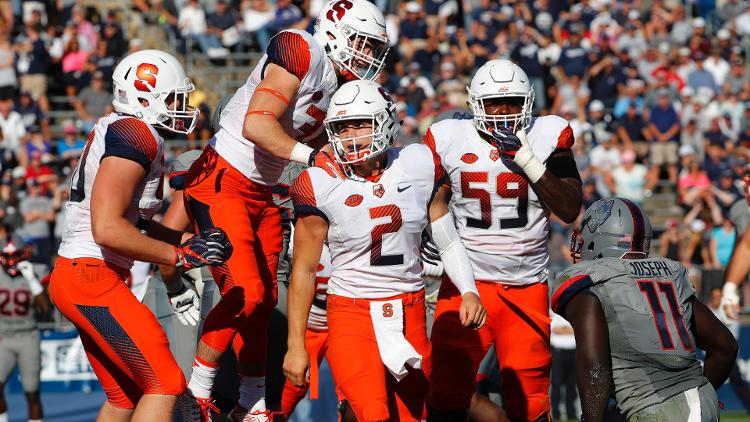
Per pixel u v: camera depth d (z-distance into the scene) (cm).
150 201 1675
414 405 1719
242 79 5912
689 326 1536
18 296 3219
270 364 2112
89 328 1641
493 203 1920
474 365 1947
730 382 3716
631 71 5653
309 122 1792
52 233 4678
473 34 5881
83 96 5472
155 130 1644
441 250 1738
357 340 1659
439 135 1939
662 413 1484
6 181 4731
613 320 1500
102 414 1761
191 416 1752
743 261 2383
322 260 2028
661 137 5369
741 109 5600
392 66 5678
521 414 1962
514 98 1867
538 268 1970
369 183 1664
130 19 6191
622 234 1577
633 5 6266
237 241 1745
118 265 1659
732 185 4956
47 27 6288
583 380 1467
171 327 2223
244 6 6088
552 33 5988
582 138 5206
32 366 3250
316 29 1839
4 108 5294
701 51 6044
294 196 1680
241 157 1777
